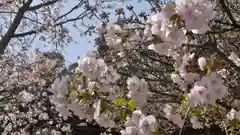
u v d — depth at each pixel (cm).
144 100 255
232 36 342
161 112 365
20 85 1060
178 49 243
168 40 219
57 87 241
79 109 239
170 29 204
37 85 1088
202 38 307
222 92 211
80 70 242
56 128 1195
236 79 335
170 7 202
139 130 236
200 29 207
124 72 398
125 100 248
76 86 240
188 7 198
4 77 1009
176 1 199
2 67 1038
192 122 277
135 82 254
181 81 238
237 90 264
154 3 478
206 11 198
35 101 1111
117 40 311
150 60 473
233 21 277
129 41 311
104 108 232
